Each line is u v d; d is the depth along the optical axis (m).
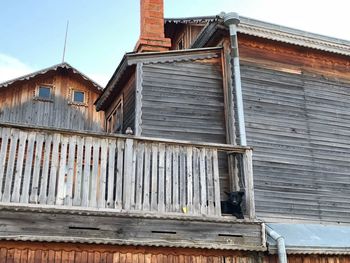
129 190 7.75
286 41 11.05
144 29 12.05
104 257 7.43
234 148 8.58
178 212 7.91
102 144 7.86
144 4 12.34
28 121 21.33
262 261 8.12
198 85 10.65
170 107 10.28
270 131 10.47
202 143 8.38
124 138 8.00
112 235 7.44
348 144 11.20
